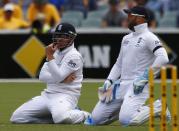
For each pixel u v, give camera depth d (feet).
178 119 97.19
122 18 184.03
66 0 206.69
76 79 96.02
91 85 155.33
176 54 162.09
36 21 164.14
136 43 93.71
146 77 91.56
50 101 95.66
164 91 72.28
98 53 162.40
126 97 93.15
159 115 93.45
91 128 89.97
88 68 162.61
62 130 88.02
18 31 163.12
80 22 198.29
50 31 163.32
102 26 183.83
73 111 94.89
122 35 161.48
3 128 90.38
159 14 212.02
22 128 90.27
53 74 94.38
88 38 161.89
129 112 92.32
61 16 200.75
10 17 173.88
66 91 95.66
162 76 72.23
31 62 163.94
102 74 162.91
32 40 163.32
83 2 206.08
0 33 162.91
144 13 93.71
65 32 94.07
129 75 94.27
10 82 163.53
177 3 217.36
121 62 96.17
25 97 134.62
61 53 95.30
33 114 96.37
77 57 95.09
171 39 162.09
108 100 94.73
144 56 93.50
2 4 191.83
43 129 88.94
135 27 93.97
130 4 181.68
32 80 164.25
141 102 92.63
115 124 96.73
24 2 216.13
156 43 92.43
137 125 92.58
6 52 163.63
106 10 205.05
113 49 162.09
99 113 95.04
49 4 190.60
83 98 132.26
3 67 164.14
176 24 202.69
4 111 113.50
